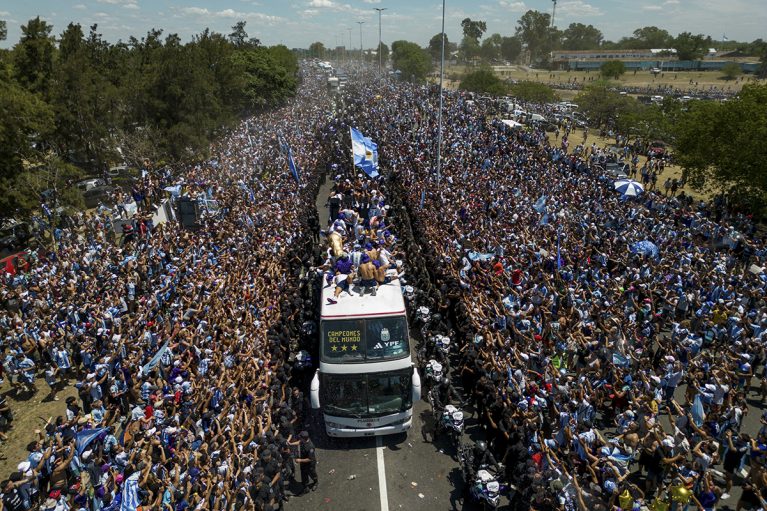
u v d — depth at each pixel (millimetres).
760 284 21016
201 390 14281
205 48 57844
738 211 33531
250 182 35469
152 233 26578
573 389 14180
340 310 14141
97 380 15391
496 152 42688
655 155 51375
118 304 19703
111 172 44625
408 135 50125
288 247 24297
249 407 13781
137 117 44250
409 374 13797
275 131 52344
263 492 10844
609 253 23516
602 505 10688
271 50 104125
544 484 11117
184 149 42969
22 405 16984
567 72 174250
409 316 20703
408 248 24219
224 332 16969
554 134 65438
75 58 40594
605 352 15875
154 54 48688
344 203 28922
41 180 31672
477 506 12203
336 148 45938
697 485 11719
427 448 14391
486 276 20828
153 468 11914
